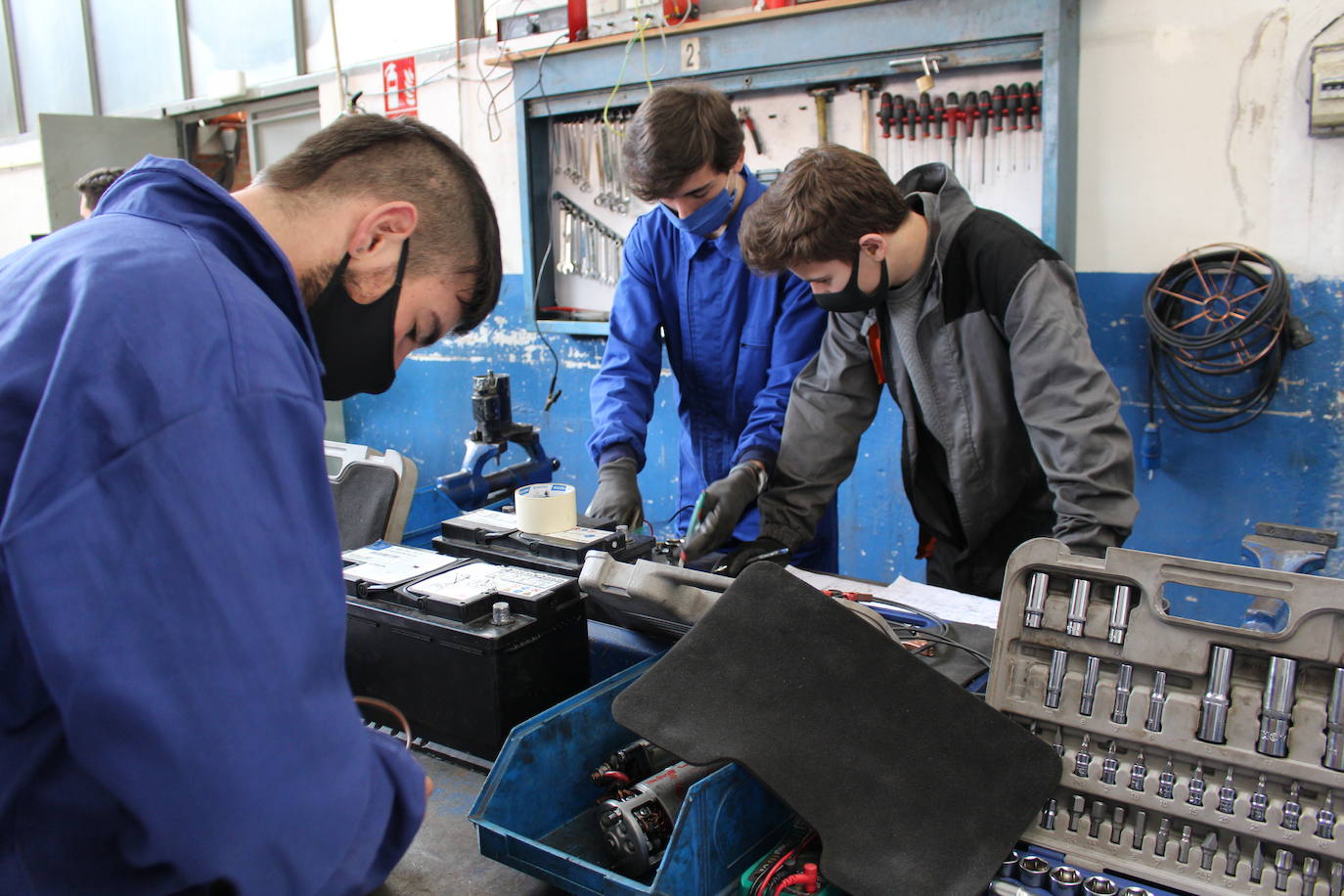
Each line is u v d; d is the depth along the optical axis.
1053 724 0.96
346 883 0.62
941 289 1.51
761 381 2.00
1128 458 1.36
